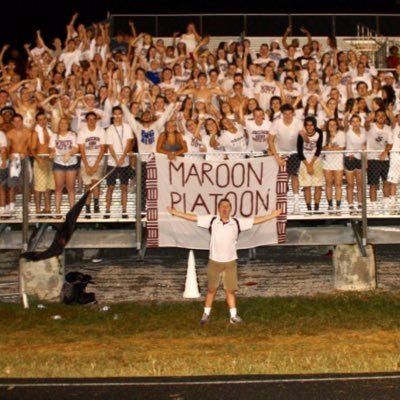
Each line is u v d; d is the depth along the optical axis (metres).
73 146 15.57
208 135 16.42
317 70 20.77
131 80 19.73
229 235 13.59
